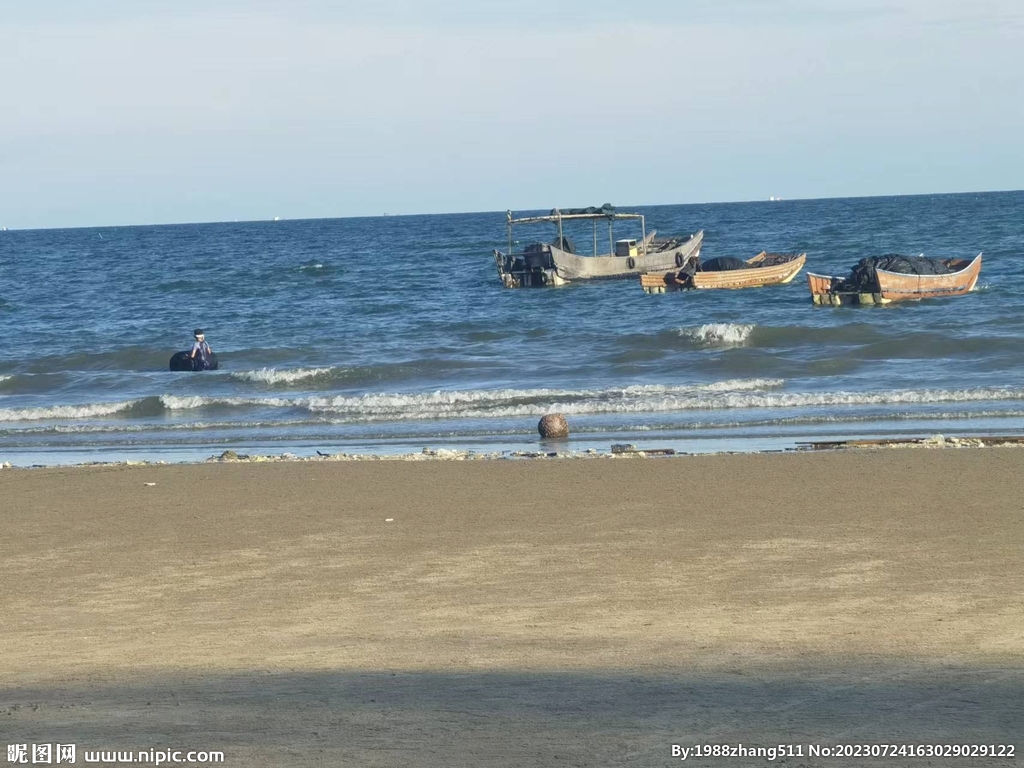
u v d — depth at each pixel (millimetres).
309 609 16906
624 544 20453
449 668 13500
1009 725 10867
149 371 59469
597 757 10195
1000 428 35656
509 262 101812
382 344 64375
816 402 41625
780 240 151750
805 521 21797
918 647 13812
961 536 20125
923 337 54000
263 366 59000
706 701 11859
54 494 27688
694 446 34438
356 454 35406
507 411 42594
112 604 17656
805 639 14352
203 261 173625
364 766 10039
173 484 28500
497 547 20562
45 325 83562
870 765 9906
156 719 11711
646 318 72938
